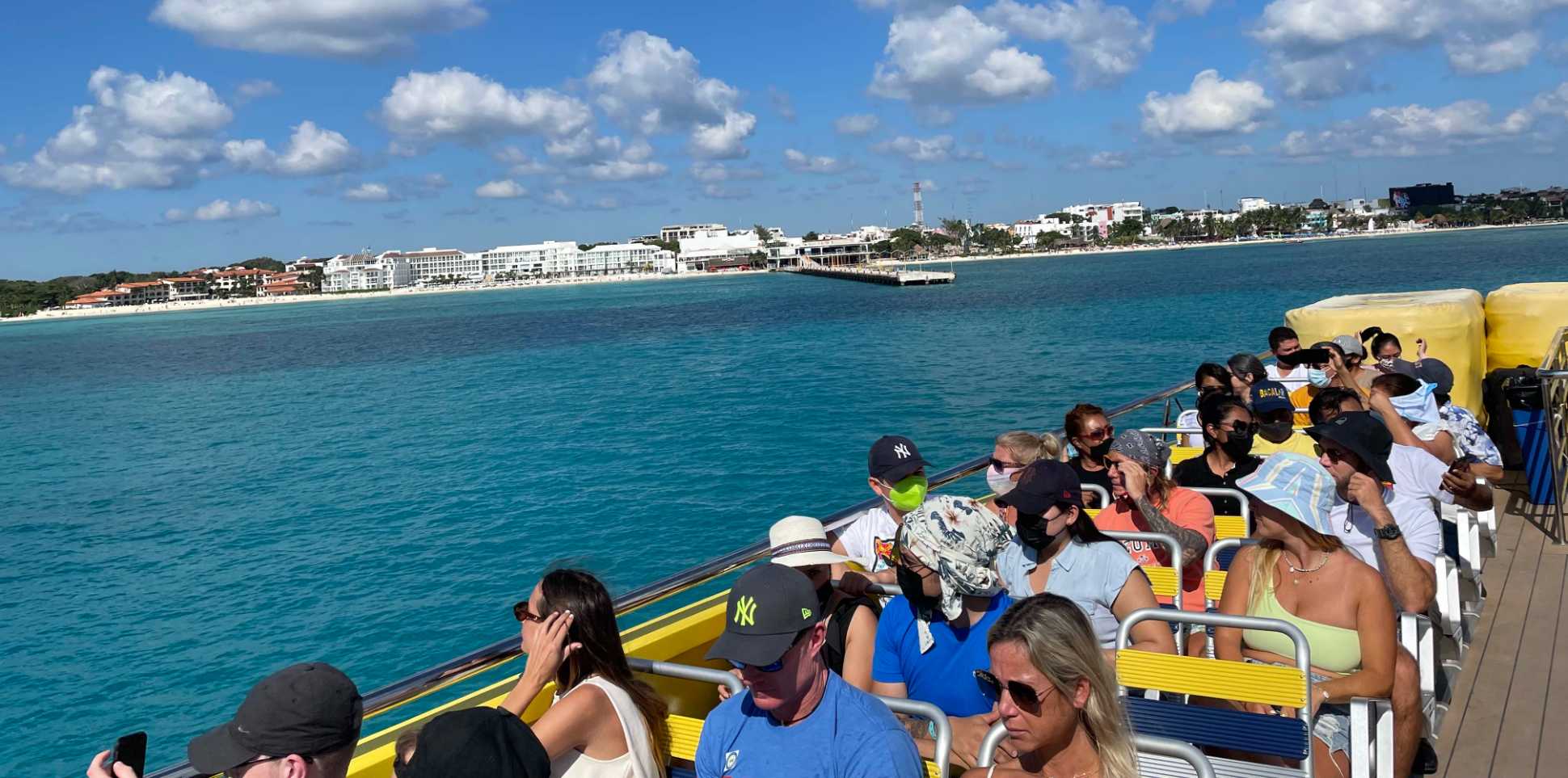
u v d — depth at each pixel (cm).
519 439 3347
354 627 1611
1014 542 405
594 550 1928
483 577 1809
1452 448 616
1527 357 987
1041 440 552
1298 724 300
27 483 3334
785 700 261
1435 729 440
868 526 499
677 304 14375
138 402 5850
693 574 395
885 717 266
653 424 3450
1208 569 468
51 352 12306
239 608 1775
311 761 241
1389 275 9719
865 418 3269
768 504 2191
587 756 297
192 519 2558
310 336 11881
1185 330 5578
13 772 1242
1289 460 365
